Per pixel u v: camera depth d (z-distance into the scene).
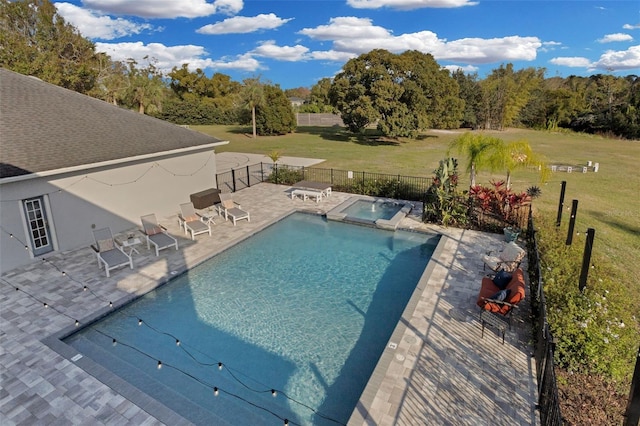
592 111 54.84
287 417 6.13
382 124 37.84
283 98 47.38
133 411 5.93
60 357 7.20
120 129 15.50
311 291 10.24
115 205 13.78
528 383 6.42
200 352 7.78
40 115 13.98
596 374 6.30
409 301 9.04
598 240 12.87
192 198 16.80
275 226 15.17
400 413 5.79
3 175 10.33
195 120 60.72
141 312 9.21
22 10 41.28
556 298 7.78
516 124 60.91
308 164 28.02
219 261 12.05
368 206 17.44
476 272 10.50
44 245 11.92
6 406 6.02
